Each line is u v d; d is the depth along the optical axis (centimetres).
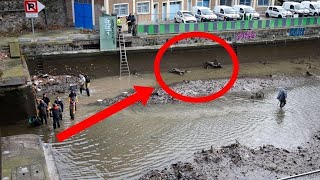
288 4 4256
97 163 1730
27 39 2838
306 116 2322
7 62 2502
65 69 2886
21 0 3155
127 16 3353
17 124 2088
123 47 3020
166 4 3716
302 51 3759
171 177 1584
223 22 3359
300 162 1712
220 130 2084
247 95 2656
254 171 1623
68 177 1614
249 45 3481
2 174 1238
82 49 2931
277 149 1845
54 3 3325
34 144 1448
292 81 3012
